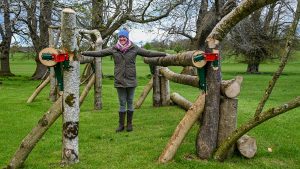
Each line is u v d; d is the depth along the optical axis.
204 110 6.13
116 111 11.38
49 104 12.90
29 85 22.22
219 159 6.05
